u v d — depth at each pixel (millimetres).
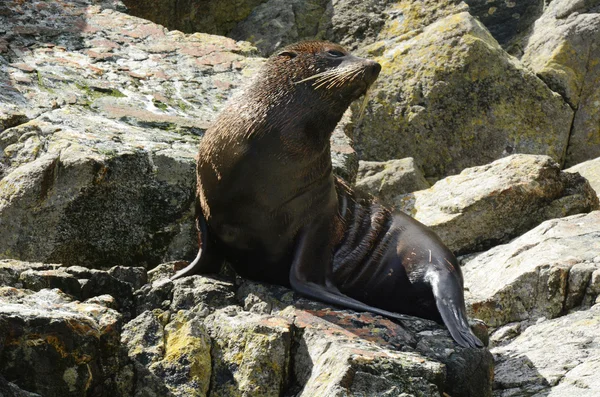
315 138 25844
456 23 51781
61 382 19406
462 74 50062
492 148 49500
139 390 20656
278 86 26016
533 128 49844
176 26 57250
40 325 19328
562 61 51875
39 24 43656
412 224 28141
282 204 25516
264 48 56219
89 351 19766
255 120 25484
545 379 23484
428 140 49594
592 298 28297
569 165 50219
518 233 37031
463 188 38344
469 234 36656
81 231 29484
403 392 20453
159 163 30844
